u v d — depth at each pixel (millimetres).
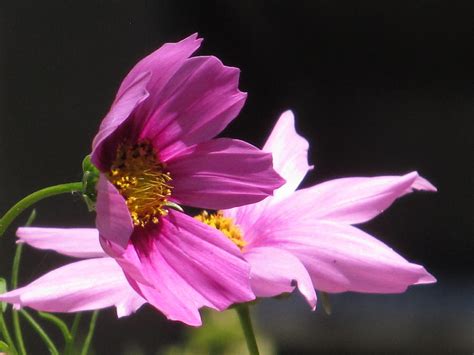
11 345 283
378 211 288
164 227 282
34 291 259
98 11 884
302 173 310
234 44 997
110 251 258
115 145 288
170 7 925
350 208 289
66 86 872
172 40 928
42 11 871
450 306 986
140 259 278
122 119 257
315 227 283
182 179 287
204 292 271
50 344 294
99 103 878
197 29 960
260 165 285
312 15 1017
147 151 288
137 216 284
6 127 860
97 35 883
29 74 867
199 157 287
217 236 276
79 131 870
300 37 1021
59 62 871
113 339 830
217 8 969
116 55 888
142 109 286
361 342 967
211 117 286
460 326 967
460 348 960
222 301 269
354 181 295
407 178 289
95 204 267
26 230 291
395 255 273
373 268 271
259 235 296
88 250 289
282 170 310
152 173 287
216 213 316
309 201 295
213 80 284
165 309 258
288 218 295
